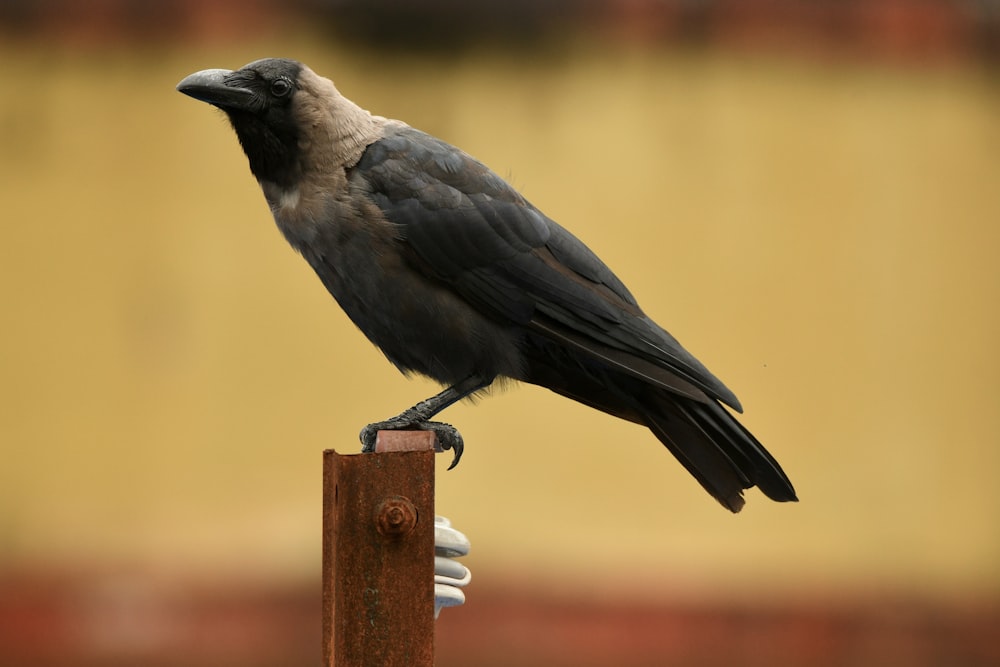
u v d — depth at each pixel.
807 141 14.23
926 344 14.23
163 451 13.77
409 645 5.55
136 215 13.98
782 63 14.20
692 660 13.54
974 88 14.29
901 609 13.95
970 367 14.23
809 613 13.84
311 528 13.67
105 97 14.01
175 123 14.02
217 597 13.59
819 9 14.23
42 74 13.98
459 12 14.13
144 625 13.57
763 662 13.77
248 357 13.87
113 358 13.85
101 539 13.65
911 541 14.00
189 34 14.03
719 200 14.16
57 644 13.52
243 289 13.92
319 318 13.90
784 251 14.16
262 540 13.65
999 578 14.05
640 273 14.10
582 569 13.62
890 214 14.26
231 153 14.02
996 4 14.27
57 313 13.88
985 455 14.16
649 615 13.59
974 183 14.33
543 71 14.21
